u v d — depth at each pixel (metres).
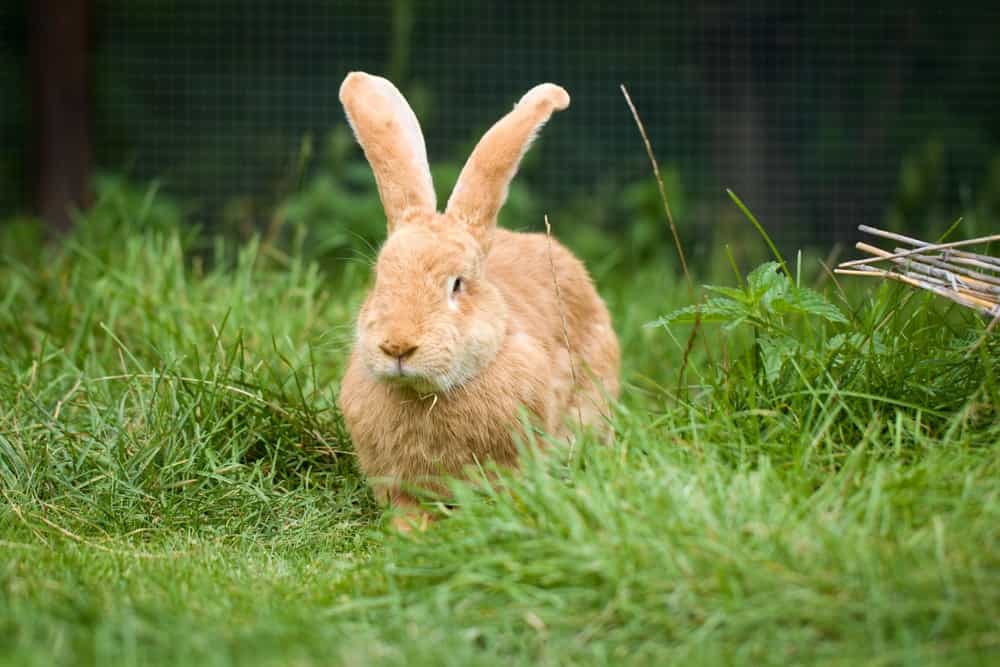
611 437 6.32
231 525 6.30
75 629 4.37
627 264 12.73
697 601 4.37
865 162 14.38
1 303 8.95
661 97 14.41
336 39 13.99
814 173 14.39
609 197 13.73
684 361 6.33
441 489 6.09
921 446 5.47
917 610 4.20
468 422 5.91
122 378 7.29
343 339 7.43
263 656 4.16
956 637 4.12
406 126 6.55
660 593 4.45
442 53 14.25
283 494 6.62
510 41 14.31
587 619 4.43
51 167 13.44
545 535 4.83
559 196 14.22
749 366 6.14
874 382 5.94
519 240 7.31
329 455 6.98
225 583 5.20
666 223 13.47
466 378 5.84
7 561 5.23
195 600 4.87
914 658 3.98
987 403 5.68
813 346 6.23
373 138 6.38
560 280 7.05
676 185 13.66
